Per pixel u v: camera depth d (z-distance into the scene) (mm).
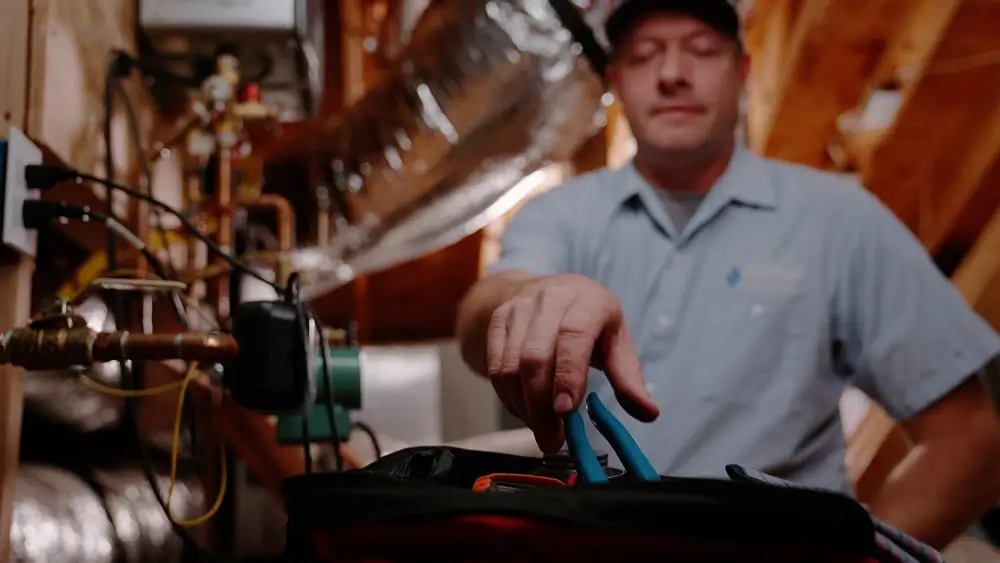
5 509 785
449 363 2072
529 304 573
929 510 1086
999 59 1806
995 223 1866
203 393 1238
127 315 1260
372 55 3002
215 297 1350
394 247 2238
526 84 2000
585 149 2805
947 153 2059
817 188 1207
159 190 1418
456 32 1953
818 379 1122
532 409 532
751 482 373
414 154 2115
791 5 2369
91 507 1068
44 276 1370
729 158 1240
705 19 1157
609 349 566
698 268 1170
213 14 1325
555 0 1738
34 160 837
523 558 347
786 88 2299
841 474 1136
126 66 1161
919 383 1121
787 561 347
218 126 1314
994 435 1109
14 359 681
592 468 418
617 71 1252
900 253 1149
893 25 2016
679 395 1103
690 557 342
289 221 1619
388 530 365
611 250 1214
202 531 1411
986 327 1131
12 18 841
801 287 1136
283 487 423
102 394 1322
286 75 1500
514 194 2242
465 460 507
